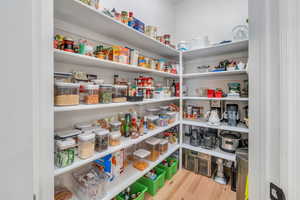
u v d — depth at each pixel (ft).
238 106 6.28
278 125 1.05
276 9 1.04
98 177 3.69
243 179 2.98
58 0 2.62
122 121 4.69
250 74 1.25
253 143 1.24
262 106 1.15
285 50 0.99
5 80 0.96
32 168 1.11
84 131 3.43
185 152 6.73
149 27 5.02
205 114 7.07
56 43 2.80
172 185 5.49
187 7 7.70
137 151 5.22
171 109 6.77
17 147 1.03
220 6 6.66
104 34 4.30
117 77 4.52
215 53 6.51
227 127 5.47
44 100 2.11
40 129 2.07
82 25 3.69
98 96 3.48
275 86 1.06
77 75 3.49
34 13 1.89
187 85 7.70
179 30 8.00
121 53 4.00
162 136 6.95
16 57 1.00
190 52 6.43
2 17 0.93
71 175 3.83
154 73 5.82
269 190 1.12
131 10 5.31
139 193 4.51
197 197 4.87
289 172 1.00
